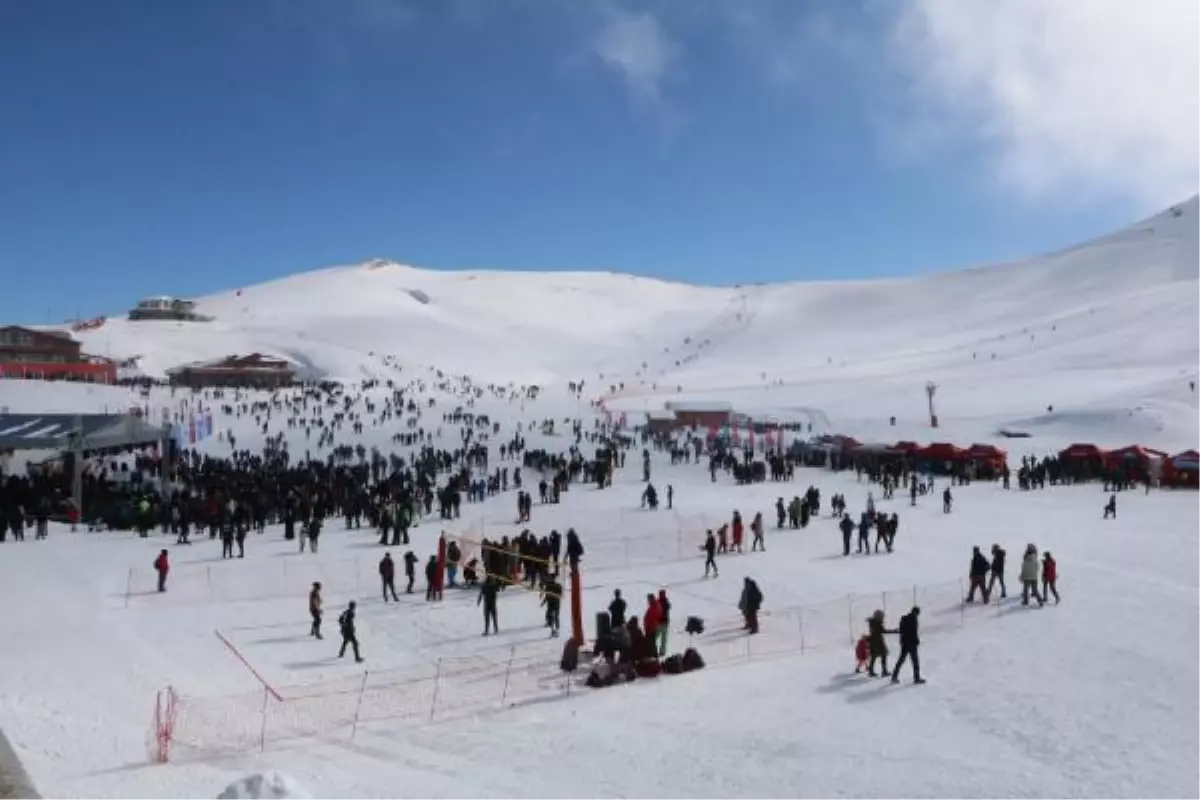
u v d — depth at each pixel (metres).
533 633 23.42
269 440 74.38
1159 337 129.25
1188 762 14.05
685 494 50.44
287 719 16.64
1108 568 28.12
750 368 169.12
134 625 23.06
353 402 99.50
